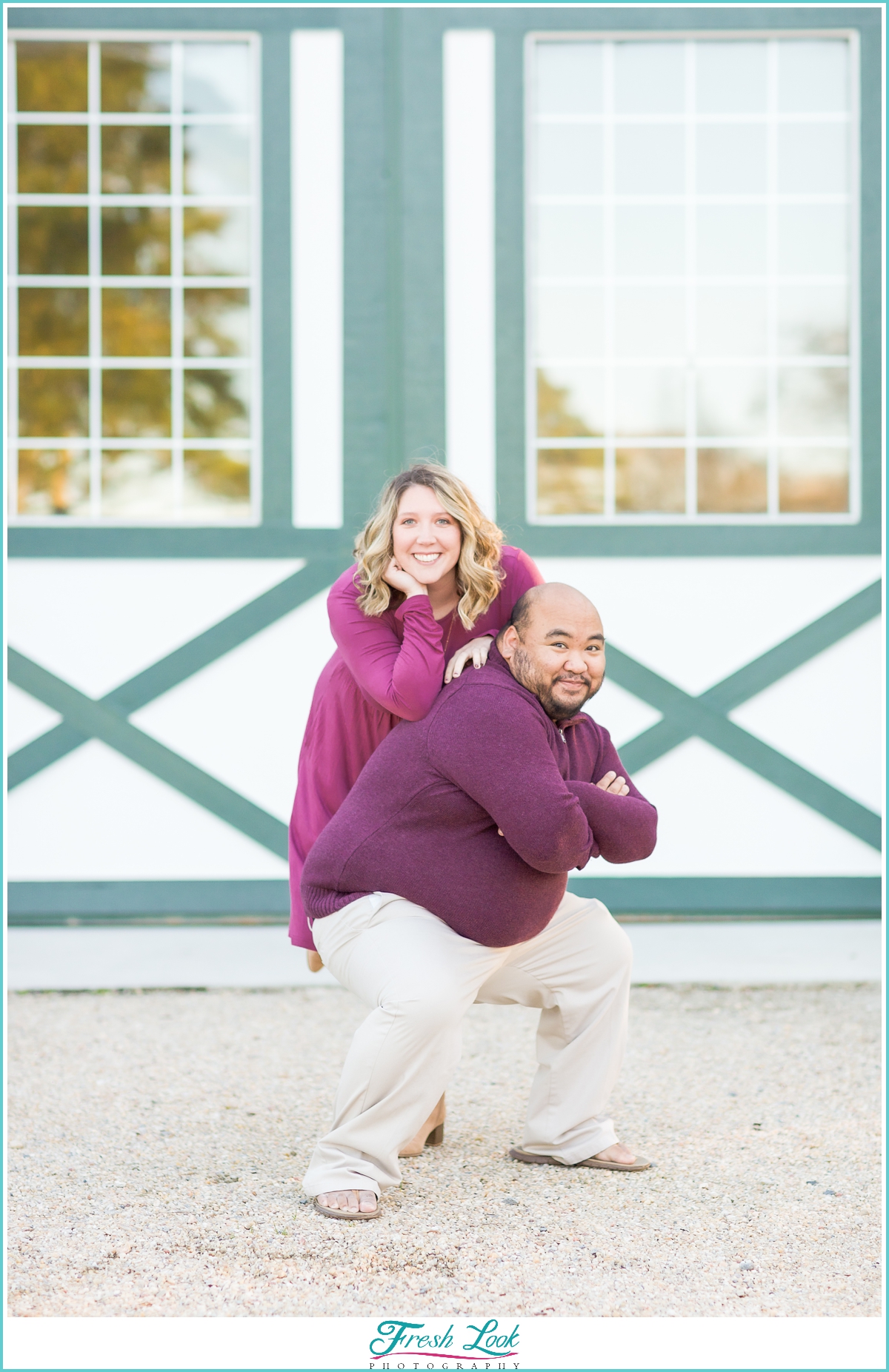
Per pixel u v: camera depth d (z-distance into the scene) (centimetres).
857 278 502
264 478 496
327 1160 234
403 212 495
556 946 246
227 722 495
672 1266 210
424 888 226
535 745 218
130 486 510
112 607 495
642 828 229
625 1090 308
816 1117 288
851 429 509
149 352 509
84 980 419
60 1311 194
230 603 497
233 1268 208
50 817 493
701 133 505
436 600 248
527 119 497
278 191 495
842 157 505
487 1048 346
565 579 499
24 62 500
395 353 496
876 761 496
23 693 493
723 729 495
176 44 502
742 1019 374
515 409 496
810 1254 215
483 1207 233
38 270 506
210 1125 282
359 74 493
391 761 229
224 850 495
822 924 492
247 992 409
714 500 514
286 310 496
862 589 497
